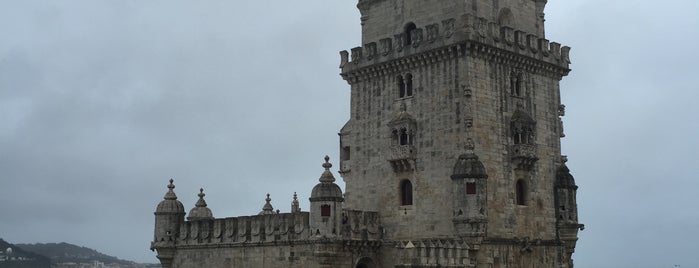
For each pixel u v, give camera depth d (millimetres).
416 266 53125
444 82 59781
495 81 60594
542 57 64875
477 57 59250
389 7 66500
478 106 58656
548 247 62625
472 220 55438
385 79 64750
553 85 66812
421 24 63531
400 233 61375
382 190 63469
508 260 58469
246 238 65375
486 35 59594
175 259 73062
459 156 57188
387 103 64250
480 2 61656
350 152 67312
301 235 59844
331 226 58000
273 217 62906
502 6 63906
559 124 66500
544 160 64125
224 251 67688
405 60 62500
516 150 60719
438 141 59469
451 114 58812
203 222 70500
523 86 63375
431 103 60500
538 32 67875
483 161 58156
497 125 60031
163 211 73438
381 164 63875
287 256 61094
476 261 56250
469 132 57500
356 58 66688
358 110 66875
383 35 66750
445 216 57938
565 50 67625
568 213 64062
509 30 61781
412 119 61625
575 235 64250
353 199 66125
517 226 60094
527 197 61719
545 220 63094
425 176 60094
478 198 55844
